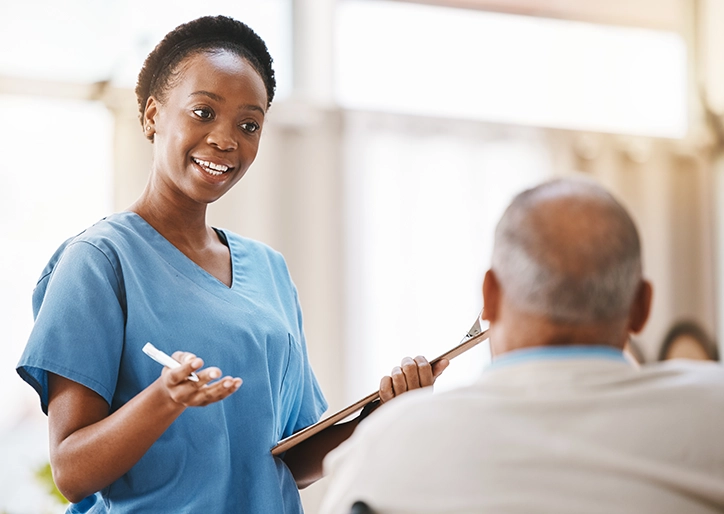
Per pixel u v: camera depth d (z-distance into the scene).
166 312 1.86
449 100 5.62
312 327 5.25
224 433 1.86
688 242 6.01
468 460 1.25
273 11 5.43
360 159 5.42
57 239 4.85
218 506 1.84
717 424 1.24
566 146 5.76
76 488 1.69
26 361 1.74
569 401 1.26
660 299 5.93
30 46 4.88
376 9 5.56
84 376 1.75
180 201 1.98
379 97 5.52
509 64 5.75
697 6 6.08
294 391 2.11
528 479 1.22
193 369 1.51
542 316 1.32
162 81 1.97
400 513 1.26
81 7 4.95
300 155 5.33
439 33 5.64
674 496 1.21
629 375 1.30
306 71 5.45
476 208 5.55
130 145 4.89
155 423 1.61
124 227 1.92
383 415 1.36
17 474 4.67
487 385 1.32
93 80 4.92
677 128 6.06
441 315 5.44
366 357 5.31
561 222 1.30
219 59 1.94
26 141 4.83
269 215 5.24
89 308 1.78
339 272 5.32
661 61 6.05
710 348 5.96
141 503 1.80
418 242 5.46
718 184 6.05
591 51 5.91
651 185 5.94
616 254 1.29
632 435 1.23
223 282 2.03
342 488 1.33
